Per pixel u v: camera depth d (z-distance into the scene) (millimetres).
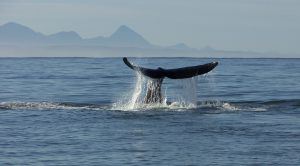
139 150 37125
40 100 69375
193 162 34094
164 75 51625
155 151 36875
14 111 53375
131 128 44312
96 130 43719
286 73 151250
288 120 48531
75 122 47156
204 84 101625
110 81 109188
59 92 82188
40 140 40406
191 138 40656
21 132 43344
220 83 103500
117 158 35156
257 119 48906
